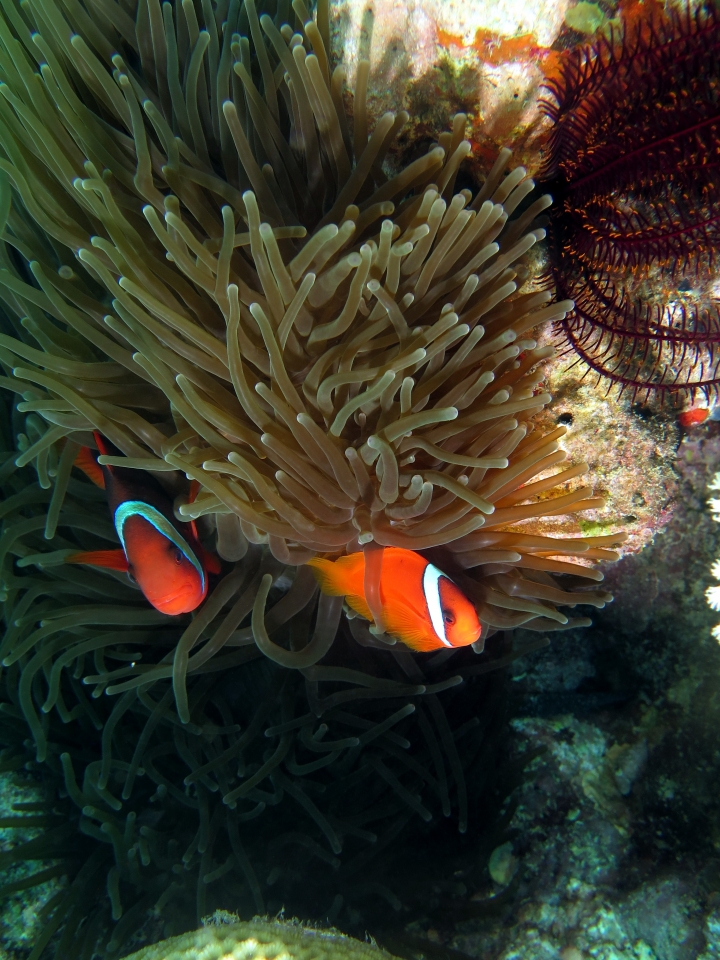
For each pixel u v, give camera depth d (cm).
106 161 30
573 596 32
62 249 34
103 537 37
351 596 30
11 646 35
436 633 28
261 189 30
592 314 30
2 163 28
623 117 26
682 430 34
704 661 34
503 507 31
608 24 28
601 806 35
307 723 34
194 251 27
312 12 32
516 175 28
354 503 30
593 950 32
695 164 25
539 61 29
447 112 31
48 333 33
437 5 29
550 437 30
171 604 29
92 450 33
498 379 31
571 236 30
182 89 33
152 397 33
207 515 34
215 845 36
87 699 38
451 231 27
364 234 30
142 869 36
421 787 37
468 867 37
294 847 36
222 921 30
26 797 40
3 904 38
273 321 28
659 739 35
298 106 30
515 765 38
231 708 38
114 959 34
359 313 29
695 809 33
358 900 36
